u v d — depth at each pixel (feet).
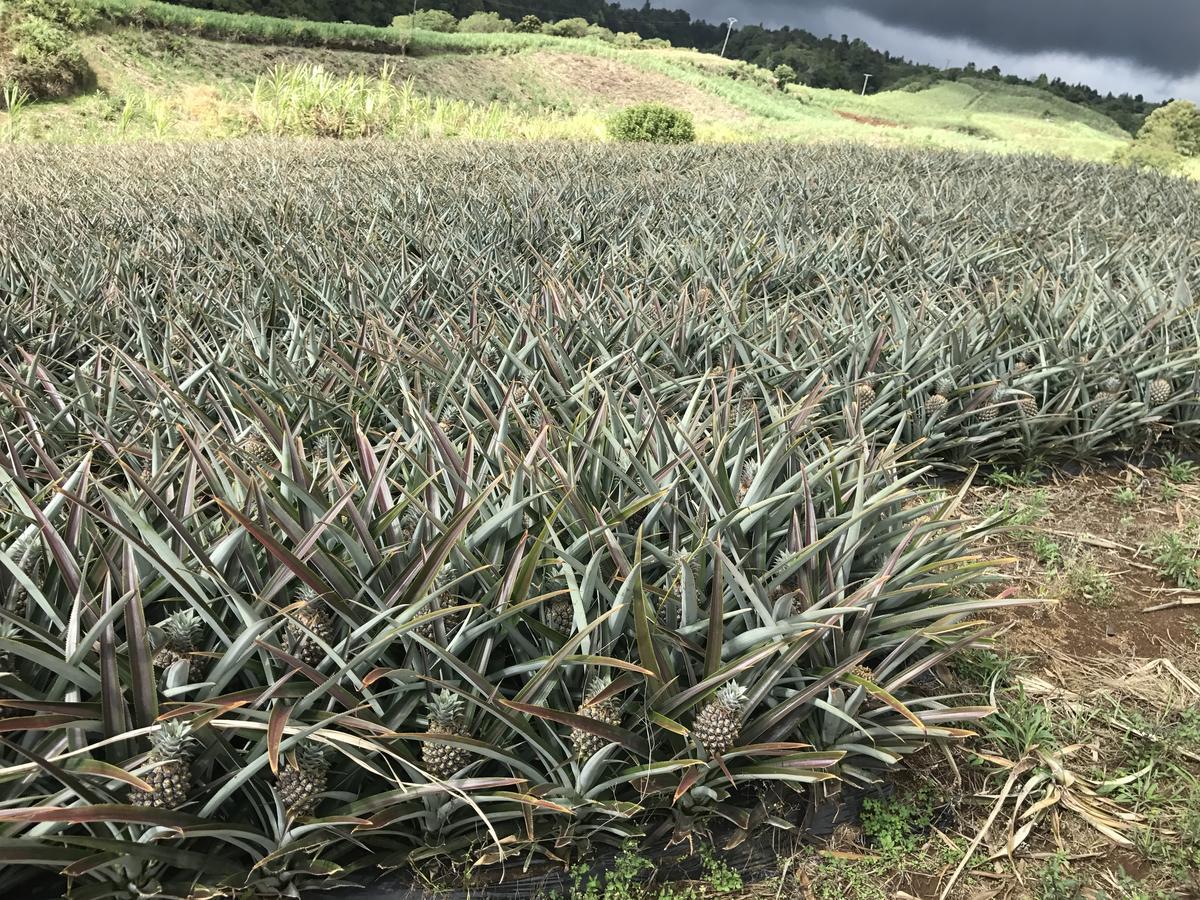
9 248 20.79
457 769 6.72
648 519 8.82
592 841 7.45
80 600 6.23
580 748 6.90
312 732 6.04
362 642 7.05
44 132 82.02
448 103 95.20
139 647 6.07
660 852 7.47
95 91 105.40
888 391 14.66
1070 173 53.52
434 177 37.35
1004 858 7.98
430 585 6.98
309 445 12.16
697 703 7.34
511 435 12.01
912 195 35.50
